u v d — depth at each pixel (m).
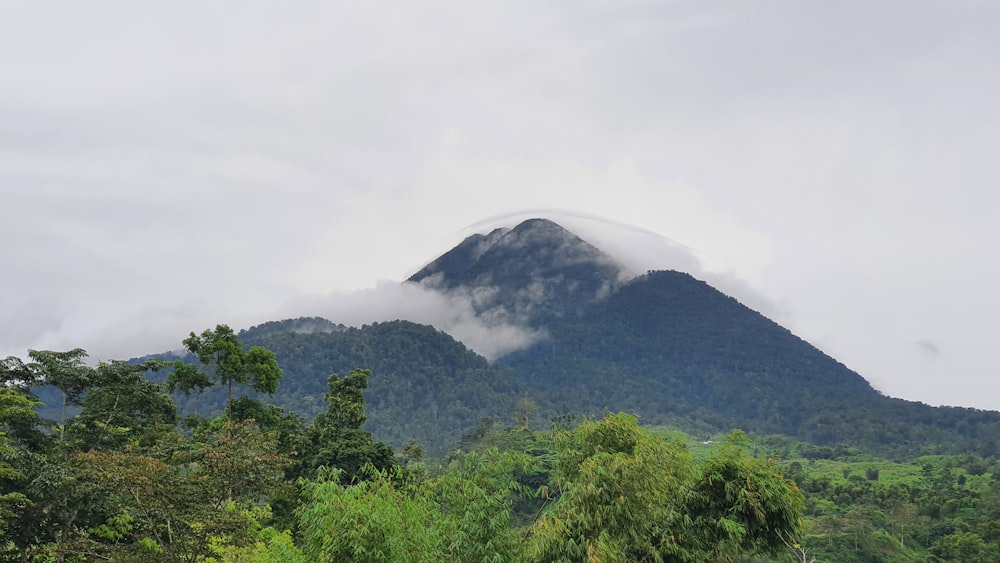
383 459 45.72
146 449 28.48
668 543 14.45
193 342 45.62
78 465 21.59
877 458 170.50
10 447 23.55
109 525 24.08
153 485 18.45
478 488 15.14
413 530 14.30
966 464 139.12
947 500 93.31
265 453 20.55
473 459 16.70
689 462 15.91
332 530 13.76
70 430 31.78
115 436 33.28
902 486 114.31
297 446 45.94
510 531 15.30
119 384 34.44
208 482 19.09
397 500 15.11
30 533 22.67
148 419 42.88
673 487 14.82
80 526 23.80
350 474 43.34
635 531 13.73
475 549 14.63
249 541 19.97
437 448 166.00
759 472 15.76
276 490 20.08
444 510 15.92
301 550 15.59
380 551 13.41
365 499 14.38
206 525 18.55
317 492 14.30
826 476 129.62
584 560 13.18
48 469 22.59
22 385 29.12
